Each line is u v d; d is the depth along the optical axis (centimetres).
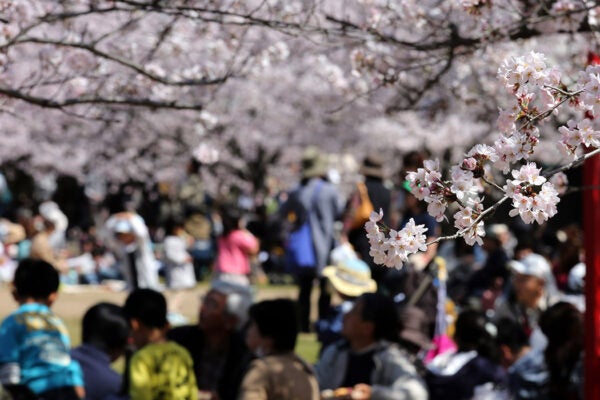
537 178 502
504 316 1366
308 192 1956
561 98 553
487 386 977
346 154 3503
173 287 2278
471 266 1692
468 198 512
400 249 514
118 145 3406
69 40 950
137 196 3847
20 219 2920
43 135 3334
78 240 3788
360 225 1705
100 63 973
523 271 1362
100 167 3634
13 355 848
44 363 848
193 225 2892
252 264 2147
